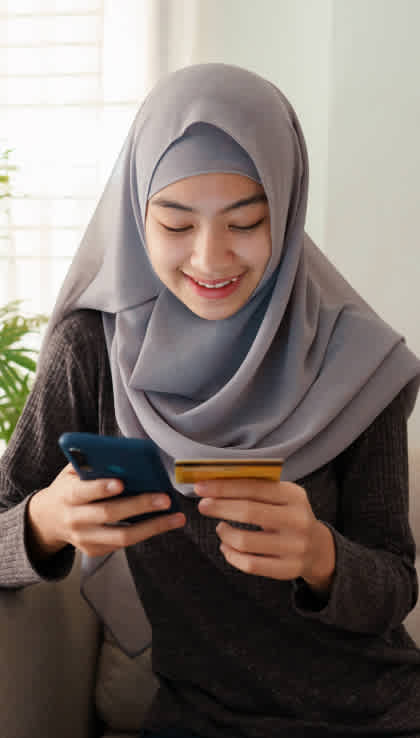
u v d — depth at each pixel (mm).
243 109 854
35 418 1038
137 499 732
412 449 1388
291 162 917
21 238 2174
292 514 753
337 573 819
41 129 2119
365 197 1820
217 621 980
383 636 941
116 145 2098
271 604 946
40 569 908
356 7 1756
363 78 1778
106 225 1055
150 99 936
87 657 1271
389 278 1837
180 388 1013
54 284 2193
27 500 894
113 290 1030
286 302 975
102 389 1047
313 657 940
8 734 909
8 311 1888
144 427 982
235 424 1007
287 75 1990
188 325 1018
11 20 2080
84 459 688
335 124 1808
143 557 1001
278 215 888
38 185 2145
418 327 1843
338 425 998
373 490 998
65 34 2072
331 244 1854
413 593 953
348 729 891
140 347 1028
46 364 1056
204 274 866
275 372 1021
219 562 954
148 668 1266
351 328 1057
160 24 1984
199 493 723
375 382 1024
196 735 959
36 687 1009
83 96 2094
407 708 903
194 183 836
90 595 1169
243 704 958
